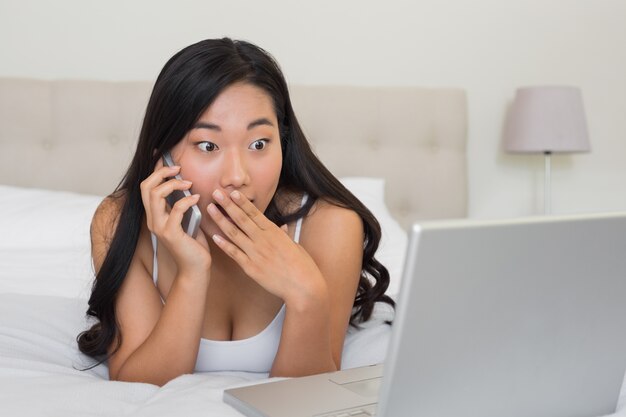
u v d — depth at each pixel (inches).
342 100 101.4
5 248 71.4
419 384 23.7
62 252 70.4
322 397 29.8
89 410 33.7
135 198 42.2
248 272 38.3
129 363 40.6
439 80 110.3
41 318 50.2
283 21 104.3
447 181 103.8
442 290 22.5
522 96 103.5
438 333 23.1
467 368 24.5
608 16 115.6
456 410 25.0
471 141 112.6
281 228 42.4
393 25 107.9
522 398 26.5
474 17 110.7
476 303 23.4
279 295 38.5
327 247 45.1
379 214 86.4
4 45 96.6
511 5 112.0
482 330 24.0
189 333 39.9
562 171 116.3
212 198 38.7
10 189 79.9
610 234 25.2
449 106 104.6
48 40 97.7
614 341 27.9
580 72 115.5
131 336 43.2
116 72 99.9
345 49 106.7
